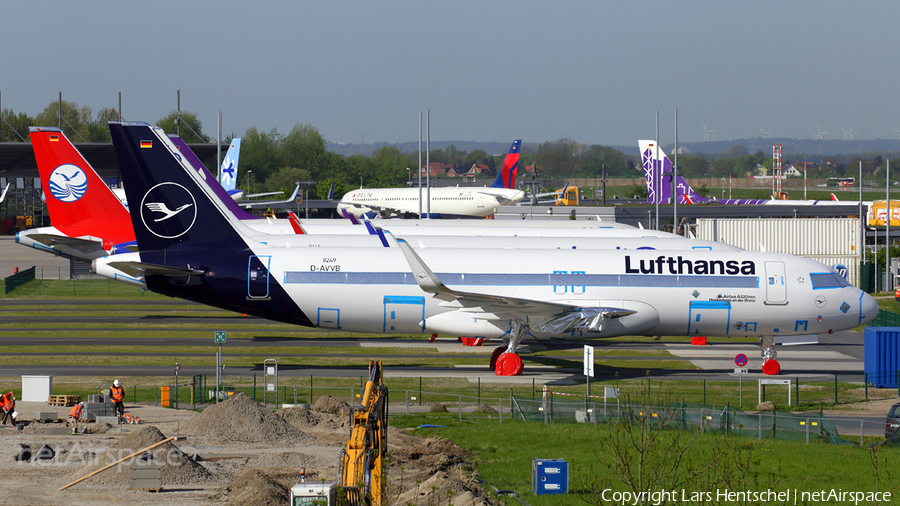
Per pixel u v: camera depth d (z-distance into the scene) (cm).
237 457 8119
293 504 6003
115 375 13012
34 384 10906
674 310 13525
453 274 13475
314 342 16362
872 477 7700
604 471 7712
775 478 7406
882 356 12825
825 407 11194
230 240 13500
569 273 13525
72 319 18888
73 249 17600
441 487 6912
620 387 12312
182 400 11394
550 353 15525
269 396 11606
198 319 19125
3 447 8281
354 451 6175
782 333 13825
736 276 13638
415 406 11075
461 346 16088
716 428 9538
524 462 8081
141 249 13475
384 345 16088
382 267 13438
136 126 13238
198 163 18812
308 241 15712
